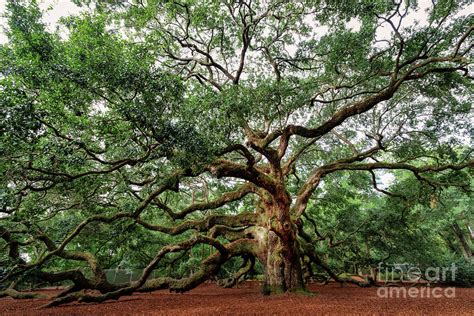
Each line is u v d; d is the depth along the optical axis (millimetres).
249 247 15953
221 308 10586
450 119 15461
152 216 19297
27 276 13078
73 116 9023
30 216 12109
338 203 22812
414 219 22125
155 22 14094
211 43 15531
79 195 13391
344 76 12758
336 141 19859
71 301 12734
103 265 22250
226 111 9508
